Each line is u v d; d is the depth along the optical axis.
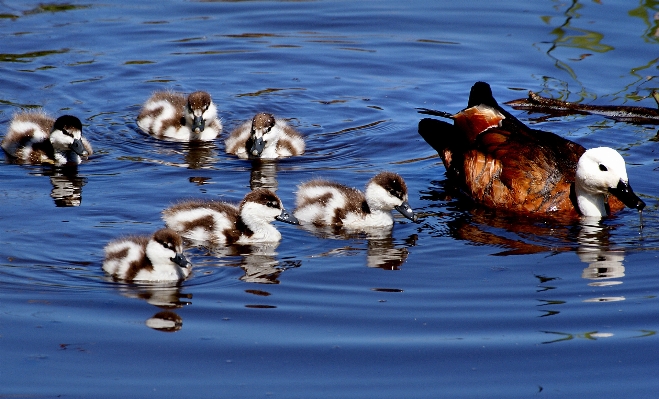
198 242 13.73
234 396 9.50
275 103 20.34
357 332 10.84
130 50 22.55
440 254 13.23
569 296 11.79
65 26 23.64
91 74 21.19
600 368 10.10
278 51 22.86
